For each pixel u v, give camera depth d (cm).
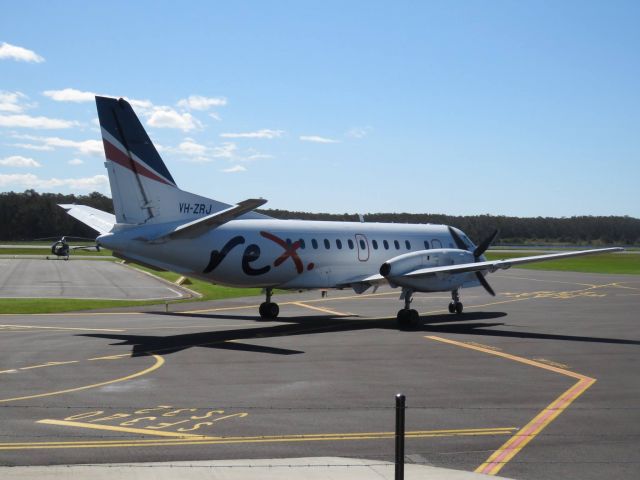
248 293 4409
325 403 1374
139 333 2445
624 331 2573
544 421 1242
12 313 3117
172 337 2347
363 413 1291
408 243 3181
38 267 7019
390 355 1995
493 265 2644
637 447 1084
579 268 8019
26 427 1174
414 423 1222
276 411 1304
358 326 2717
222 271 2561
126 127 2369
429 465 985
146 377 1639
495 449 1068
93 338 2303
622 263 9356
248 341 2264
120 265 7794
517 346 2186
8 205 18062
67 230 18275
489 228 19562
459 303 3153
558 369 1778
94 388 1507
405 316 2681
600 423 1230
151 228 2395
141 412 1291
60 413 1278
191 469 934
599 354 2030
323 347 2145
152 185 2414
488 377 1661
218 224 2298
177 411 1300
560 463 1001
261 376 1659
